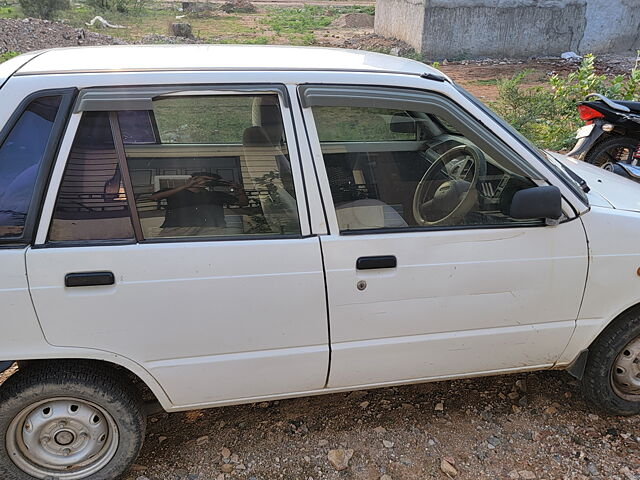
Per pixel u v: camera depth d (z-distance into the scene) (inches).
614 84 338.6
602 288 114.9
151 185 98.9
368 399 134.7
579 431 125.3
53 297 93.4
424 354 112.6
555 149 307.1
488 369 119.2
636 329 120.1
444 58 709.9
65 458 105.3
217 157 101.3
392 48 749.9
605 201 119.9
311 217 102.0
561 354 120.3
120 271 95.1
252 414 129.8
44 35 678.5
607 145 244.5
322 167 102.9
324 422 127.3
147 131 97.8
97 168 95.6
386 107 104.2
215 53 113.5
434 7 687.1
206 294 98.7
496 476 113.3
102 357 98.3
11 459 102.8
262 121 101.7
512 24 702.5
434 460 117.1
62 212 94.0
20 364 103.1
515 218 106.9
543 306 114.0
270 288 100.7
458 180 113.6
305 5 1563.7
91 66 98.8
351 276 103.3
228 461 116.6
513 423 127.5
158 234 98.4
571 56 708.0
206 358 103.0
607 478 112.7
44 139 92.6
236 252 99.0
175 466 115.4
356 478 112.7
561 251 111.3
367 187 108.6
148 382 102.2
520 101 351.6
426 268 106.0
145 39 828.0
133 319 97.1
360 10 1414.9
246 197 102.5
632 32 732.7
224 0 1566.2
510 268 109.7
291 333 104.4
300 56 113.8
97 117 95.3
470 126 108.5
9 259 91.5
